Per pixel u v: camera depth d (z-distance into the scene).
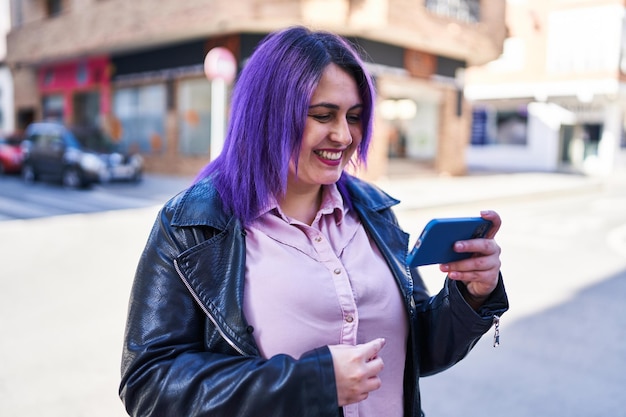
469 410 3.55
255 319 1.24
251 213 1.31
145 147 19.41
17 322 4.86
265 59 1.28
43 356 4.16
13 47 22.86
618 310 5.55
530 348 4.55
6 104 27.42
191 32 15.87
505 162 27.44
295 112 1.24
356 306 1.30
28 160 16.56
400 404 1.39
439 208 12.16
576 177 21.72
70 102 22.25
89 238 8.52
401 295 1.41
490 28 17.92
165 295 1.23
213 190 1.34
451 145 19.59
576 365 4.23
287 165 1.24
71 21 19.56
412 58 17.05
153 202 12.55
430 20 15.38
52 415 3.33
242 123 1.30
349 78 1.29
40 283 6.10
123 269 6.75
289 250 1.30
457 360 1.47
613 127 25.12
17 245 7.96
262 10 13.92
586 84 24.50
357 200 1.51
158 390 1.14
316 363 1.09
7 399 3.50
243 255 1.27
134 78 19.22
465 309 1.38
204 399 1.10
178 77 17.86
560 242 9.11
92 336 4.57
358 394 1.10
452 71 18.89
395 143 21.30
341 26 13.98
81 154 15.05
